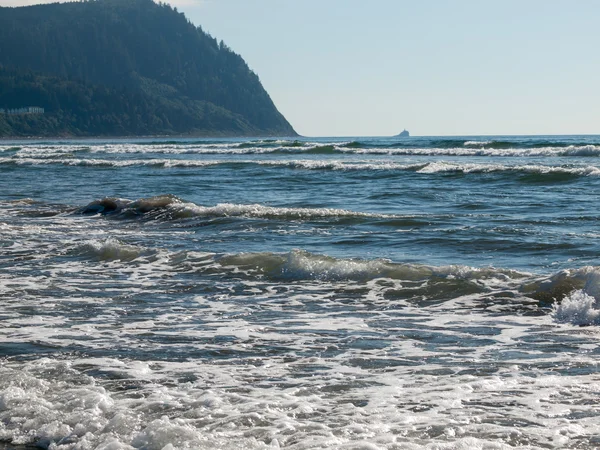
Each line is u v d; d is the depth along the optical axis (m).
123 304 10.45
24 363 7.59
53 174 42.59
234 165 48.16
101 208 22.53
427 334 8.60
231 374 7.18
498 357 7.59
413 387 6.69
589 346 7.88
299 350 8.03
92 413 6.09
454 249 13.96
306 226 17.62
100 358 7.77
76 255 14.63
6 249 15.48
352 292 10.89
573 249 13.43
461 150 56.47
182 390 6.68
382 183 31.83
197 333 8.80
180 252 14.12
